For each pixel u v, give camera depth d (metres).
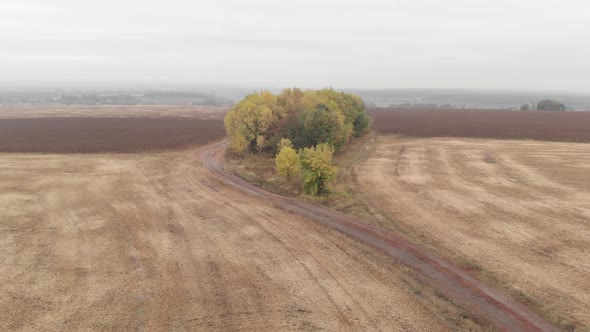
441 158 59.06
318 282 21.48
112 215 31.89
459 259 24.61
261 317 18.05
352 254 25.20
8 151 61.50
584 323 17.98
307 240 27.47
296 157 43.75
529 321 18.08
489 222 31.08
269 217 32.38
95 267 22.72
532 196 37.94
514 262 24.06
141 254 24.67
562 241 27.14
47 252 24.58
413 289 20.83
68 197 36.47
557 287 21.09
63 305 18.70
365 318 18.11
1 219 30.09
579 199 36.62
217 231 28.95
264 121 59.31
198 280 21.48
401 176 47.44
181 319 17.80
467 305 19.30
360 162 56.69
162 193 39.00
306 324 17.55
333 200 37.72
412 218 32.34
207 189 41.06
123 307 18.64
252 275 22.17
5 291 19.83
